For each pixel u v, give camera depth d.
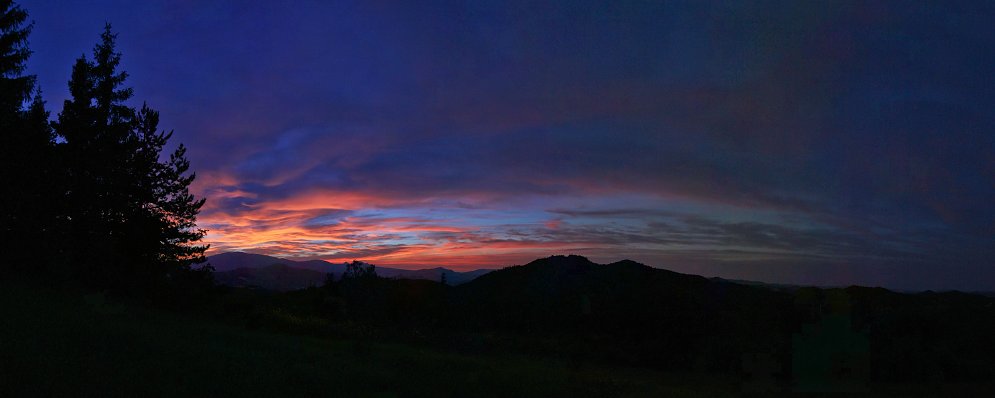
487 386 12.41
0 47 29.16
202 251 35.09
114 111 34.16
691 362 21.47
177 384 8.62
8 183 25.84
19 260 25.64
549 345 25.42
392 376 12.47
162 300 29.16
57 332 10.55
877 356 17.77
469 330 33.25
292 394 9.48
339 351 17.52
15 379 7.09
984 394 15.15
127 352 10.14
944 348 20.30
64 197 28.17
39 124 28.23
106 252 29.16
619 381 15.07
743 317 26.16
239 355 12.53
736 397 13.98
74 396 7.00
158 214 33.31
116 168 31.36
